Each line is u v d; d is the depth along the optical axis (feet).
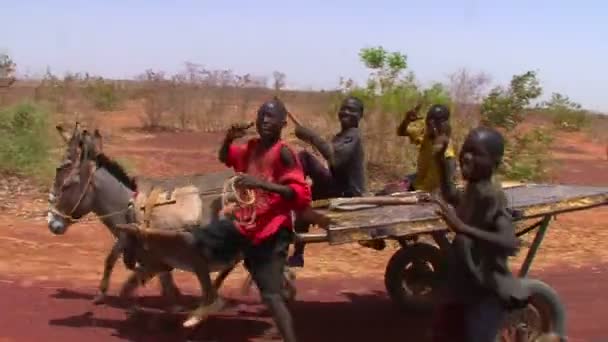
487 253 18.52
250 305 29.35
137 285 25.88
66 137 26.94
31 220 44.42
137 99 139.33
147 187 25.59
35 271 33.83
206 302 24.36
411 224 21.84
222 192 23.58
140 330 25.58
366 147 62.90
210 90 109.50
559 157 91.30
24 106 61.11
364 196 26.30
